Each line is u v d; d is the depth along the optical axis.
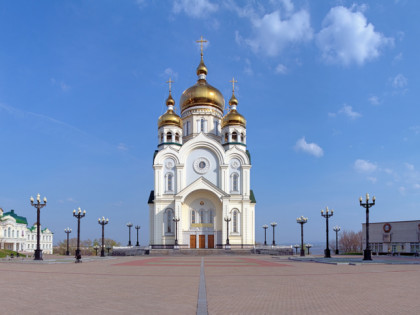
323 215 52.25
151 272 26.95
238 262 40.25
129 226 78.25
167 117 74.25
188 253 63.06
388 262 36.84
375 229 71.94
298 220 58.12
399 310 12.80
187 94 79.50
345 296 15.68
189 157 72.12
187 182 71.31
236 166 71.69
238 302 14.21
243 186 70.44
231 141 73.62
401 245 67.75
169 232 69.06
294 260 44.88
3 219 106.69
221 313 12.27
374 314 12.18
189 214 70.69
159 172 70.81
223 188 70.06
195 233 70.06
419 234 65.56
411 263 36.22
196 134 77.00
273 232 77.94
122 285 19.12
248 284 19.56
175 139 74.19
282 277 23.25
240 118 74.88
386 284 19.69
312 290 17.39
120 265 35.28
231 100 79.56
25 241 116.00
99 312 12.38
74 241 158.88
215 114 78.94
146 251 65.12
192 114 78.19
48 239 130.88
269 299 14.91
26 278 22.80
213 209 71.00
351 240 122.94
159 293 16.34
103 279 22.11
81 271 28.02
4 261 42.97
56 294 16.09
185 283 19.97
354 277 23.33
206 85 80.38
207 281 20.91
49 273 26.28
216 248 69.25
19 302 14.19
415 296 15.68
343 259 44.41
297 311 12.62
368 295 15.93
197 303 13.95
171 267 32.16
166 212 69.75
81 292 16.67
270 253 65.00
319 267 31.92
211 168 71.56
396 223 68.94
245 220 69.12
